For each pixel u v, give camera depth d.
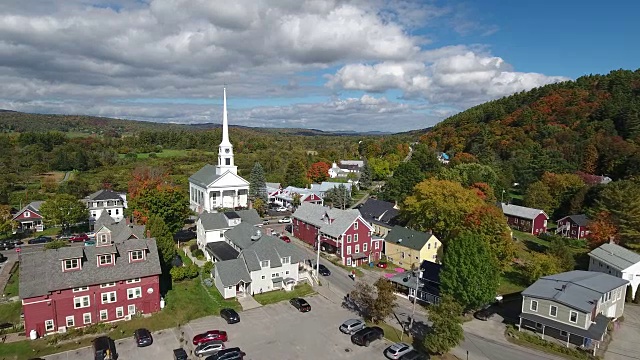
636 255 58.00
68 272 42.78
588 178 106.75
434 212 72.06
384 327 45.50
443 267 50.59
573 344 42.16
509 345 42.25
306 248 75.19
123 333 41.75
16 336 40.62
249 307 49.50
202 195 105.31
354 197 135.88
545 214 93.69
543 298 43.69
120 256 46.03
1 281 54.22
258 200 104.19
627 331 46.38
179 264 60.69
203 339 40.16
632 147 111.12
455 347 41.47
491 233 60.69
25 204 98.56
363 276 62.22
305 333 43.34
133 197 81.44
